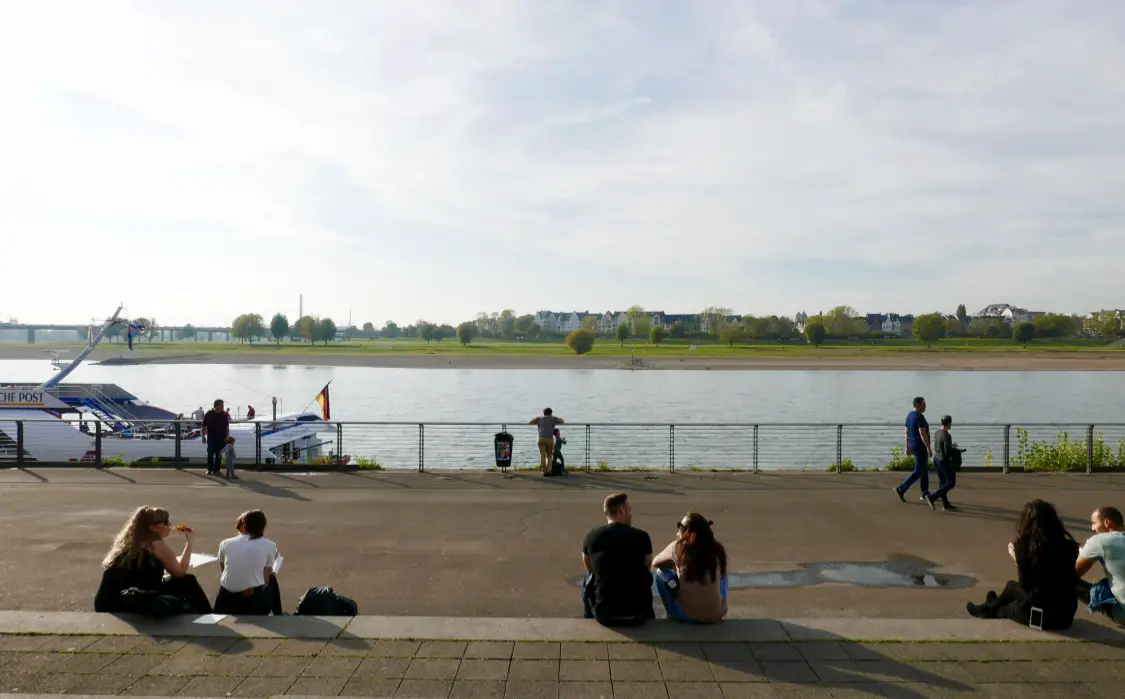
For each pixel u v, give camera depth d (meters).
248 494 14.27
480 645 5.99
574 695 5.15
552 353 180.88
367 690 5.22
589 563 6.57
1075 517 12.56
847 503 13.68
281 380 100.94
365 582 9.07
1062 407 61.81
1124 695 5.19
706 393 77.69
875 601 8.45
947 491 13.12
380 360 151.00
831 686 5.31
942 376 108.62
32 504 13.20
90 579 8.95
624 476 16.34
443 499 13.95
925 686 5.32
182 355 169.62
